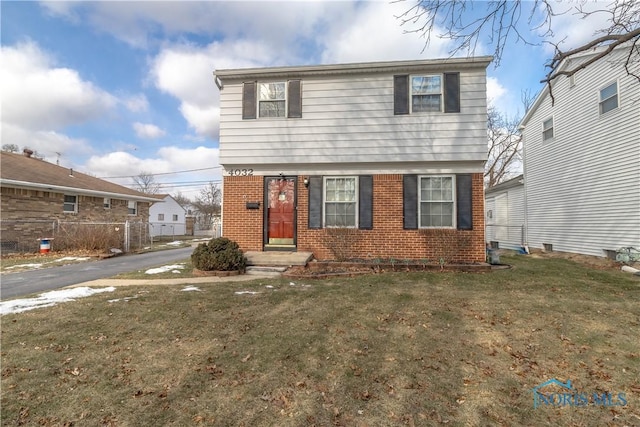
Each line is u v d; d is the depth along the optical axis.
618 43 4.65
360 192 9.58
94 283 7.21
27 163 17.00
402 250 9.34
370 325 4.48
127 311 5.03
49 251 13.35
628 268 8.91
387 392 2.87
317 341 3.95
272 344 3.86
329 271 8.32
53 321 4.58
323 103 9.68
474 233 9.15
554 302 5.54
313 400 2.74
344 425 2.43
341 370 3.25
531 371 3.25
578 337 4.05
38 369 3.23
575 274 8.29
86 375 3.12
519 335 4.12
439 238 9.23
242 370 3.25
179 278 7.82
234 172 9.98
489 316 4.82
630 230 10.34
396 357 3.54
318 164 9.70
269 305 5.38
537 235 15.47
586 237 12.27
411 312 5.03
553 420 2.52
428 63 9.17
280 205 9.86
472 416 2.55
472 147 9.14
